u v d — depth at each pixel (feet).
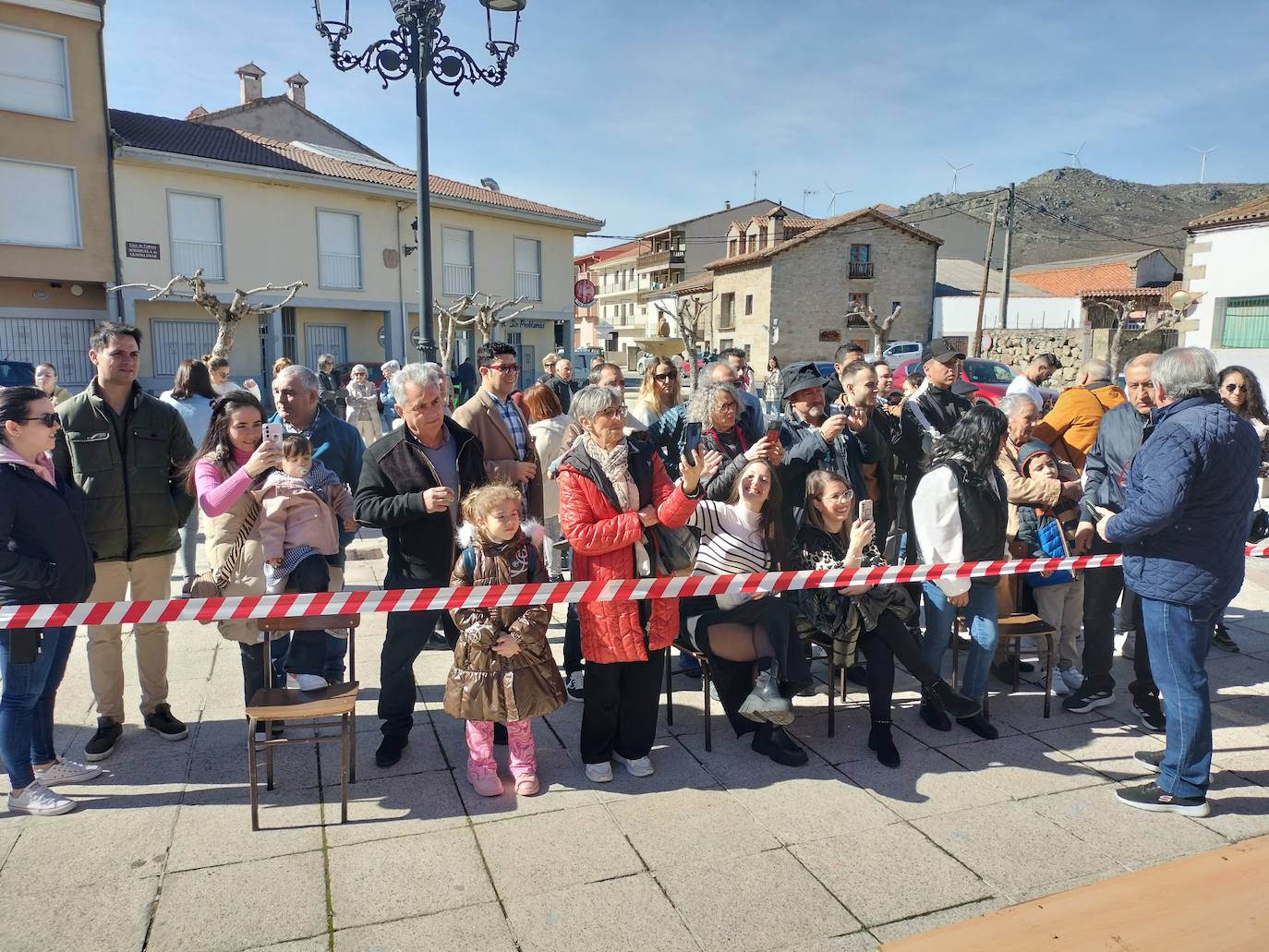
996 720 13.62
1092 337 87.81
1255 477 10.34
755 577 11.40
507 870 9.32
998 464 14.99
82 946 8.00
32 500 10.11
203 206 65.41
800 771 11.78
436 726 13.17
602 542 10.95
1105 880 9.18
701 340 128.98
